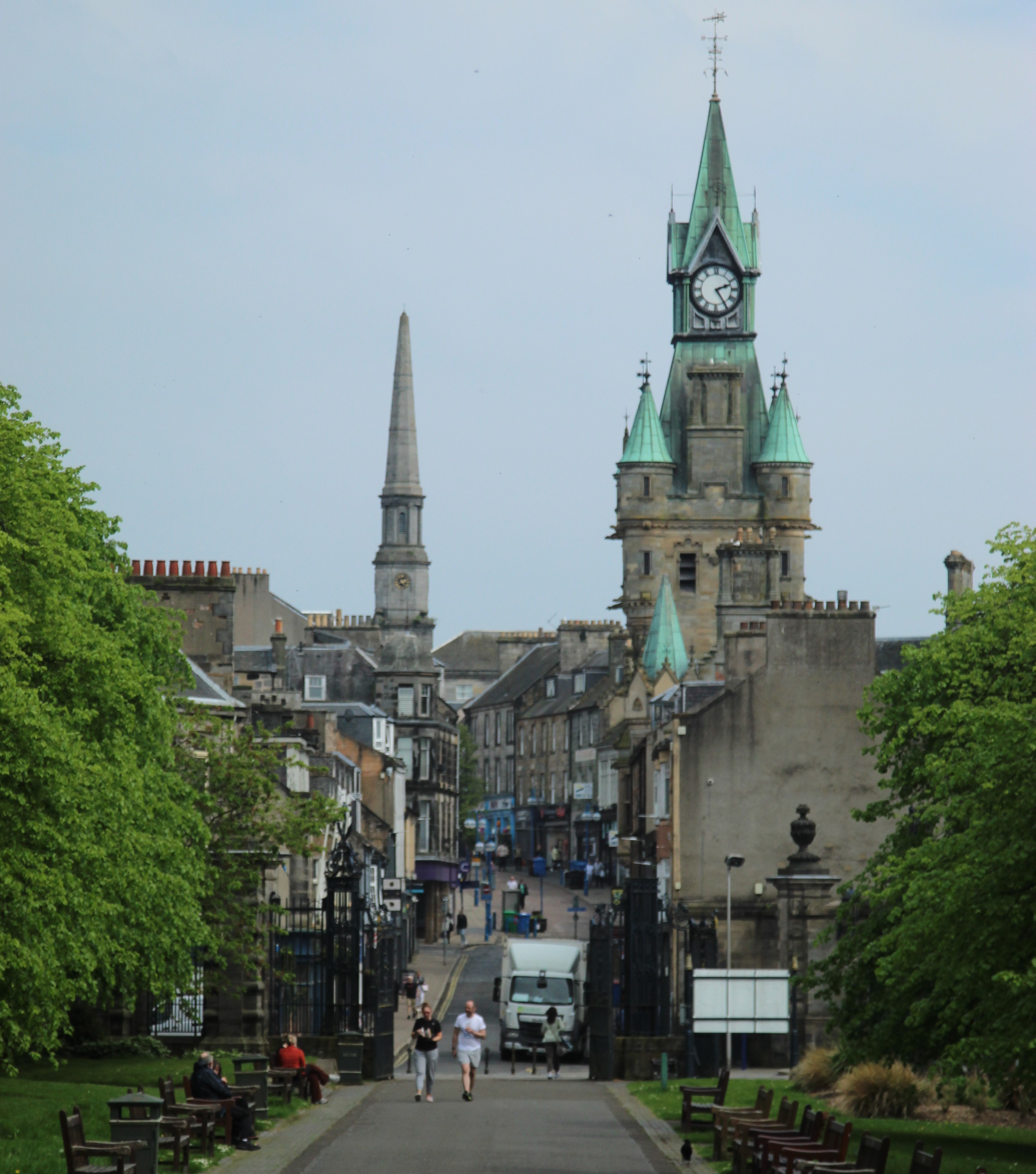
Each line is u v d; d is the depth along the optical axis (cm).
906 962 4506
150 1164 3738
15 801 4281
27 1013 4297
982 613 5809
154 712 5388
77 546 5419
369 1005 7050
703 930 7475
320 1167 4150
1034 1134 4988
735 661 8969
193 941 5541
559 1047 8306
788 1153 3719
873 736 6016
